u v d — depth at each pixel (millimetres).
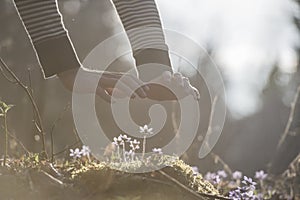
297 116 10578
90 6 21422
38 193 4988
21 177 5090
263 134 30938
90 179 5211
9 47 13258
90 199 5035
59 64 4906
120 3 5129
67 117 14297
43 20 4934
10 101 11875
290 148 10461
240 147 29406
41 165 5371
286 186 8469
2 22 14586
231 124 32375
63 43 4934
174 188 5160
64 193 5027
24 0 4914
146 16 5141
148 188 5160
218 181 7340
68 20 19766
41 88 12531
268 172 10586
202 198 5125
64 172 5523
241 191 5926
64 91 17188
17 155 6621
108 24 22922
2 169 5215
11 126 10523
